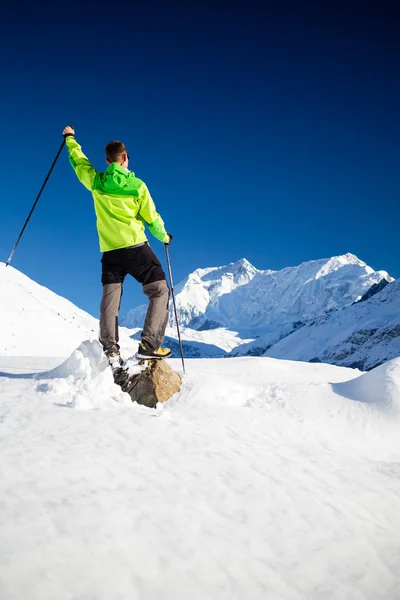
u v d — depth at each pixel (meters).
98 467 4.12
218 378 7.38
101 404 5.81
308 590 3.23
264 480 4.56
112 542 3.21
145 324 6.52
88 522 3.35
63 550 3.04
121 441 4.73
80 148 6.44
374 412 7.10
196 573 3.12
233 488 4.28
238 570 3.25
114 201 6.09
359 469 5.52
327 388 8.02
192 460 4.64
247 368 9.34
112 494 3.75
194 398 6.63
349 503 4.54
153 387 6.41
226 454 4.96
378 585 3.45
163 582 2.98
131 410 5.80
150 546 3.27
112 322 6.46
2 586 2.66
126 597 2.80
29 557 2.92
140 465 4.31
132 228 6.16
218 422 5.98
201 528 3.59
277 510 4.09
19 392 6.07
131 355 7.25
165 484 4.08
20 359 10.16
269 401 7.22
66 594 2.72
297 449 5.71
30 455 4.12
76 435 4.72
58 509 3.42
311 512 4.20
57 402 5.72
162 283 6.43
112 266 6.33
